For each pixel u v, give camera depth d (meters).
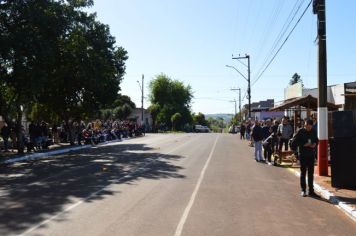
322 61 15.75
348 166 12.92
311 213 9.98
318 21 15.73
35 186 13.84
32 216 9.48
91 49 35.44
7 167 20.06
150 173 16.77
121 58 40.91
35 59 24.59
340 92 30.92
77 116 39.16
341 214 9.91
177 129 97.19
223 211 9.99
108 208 10.24
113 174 16.52
